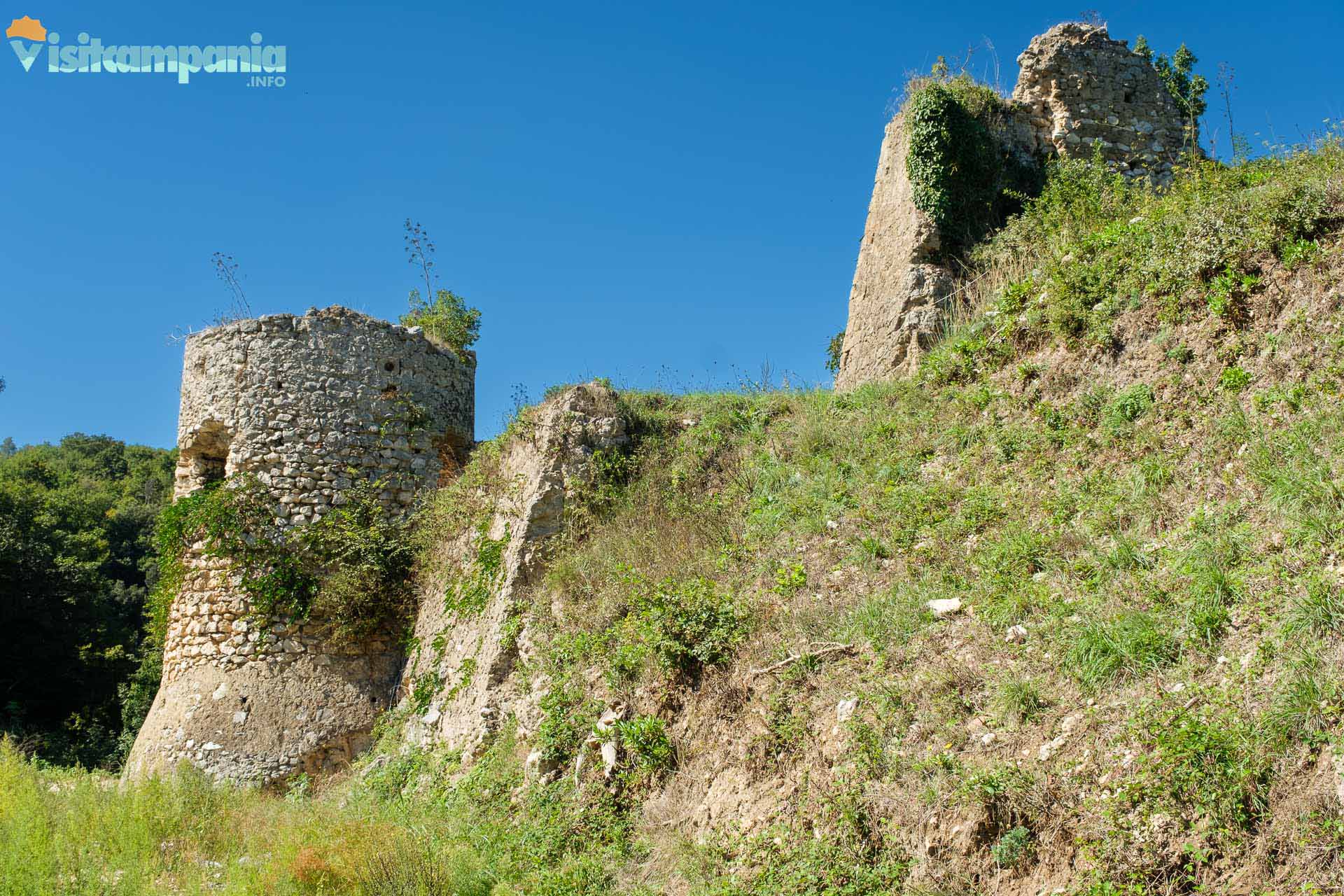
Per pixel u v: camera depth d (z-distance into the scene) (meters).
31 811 9.55
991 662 7.16
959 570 8.44
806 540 10.09
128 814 10.11
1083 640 6.70
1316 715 5.28
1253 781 5.21
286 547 14.60
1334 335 7.55
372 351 15.67
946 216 14.58
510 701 11.18
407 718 13.24
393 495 15.35
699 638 9.20
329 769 13.72
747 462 12.24
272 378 15.12
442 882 8.07
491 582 12.56
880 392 12.29
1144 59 16.34
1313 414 7.21
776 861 6.88
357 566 14.54
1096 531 7.88
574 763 9.45
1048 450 9.19
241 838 10.04
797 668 8.16
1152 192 14.41
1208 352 8.51
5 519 29.75
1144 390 8.76
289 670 14.16
